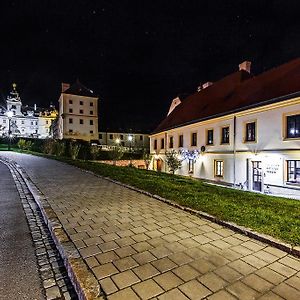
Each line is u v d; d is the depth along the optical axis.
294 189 13.59
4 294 2.92
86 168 15.19
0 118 93.25
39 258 3.84
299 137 13.51
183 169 25.03
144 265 3.30
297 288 2.83
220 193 8.05
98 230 4.59
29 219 5.82
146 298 2.62
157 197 7.12
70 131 59.81
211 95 25.75
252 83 20.19
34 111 104.44
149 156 34.19
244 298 2.64
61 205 6.38
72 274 3.15
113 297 2.62
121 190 8.45
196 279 2.98
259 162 16.02
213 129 20.62
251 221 4.86
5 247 4.24
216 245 3.95
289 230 4.37
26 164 18.28
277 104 14.48
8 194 8.61
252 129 16.78
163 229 4.66
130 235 4.35
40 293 2.95
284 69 18.09
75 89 62.56
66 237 4.24
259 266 3.30
